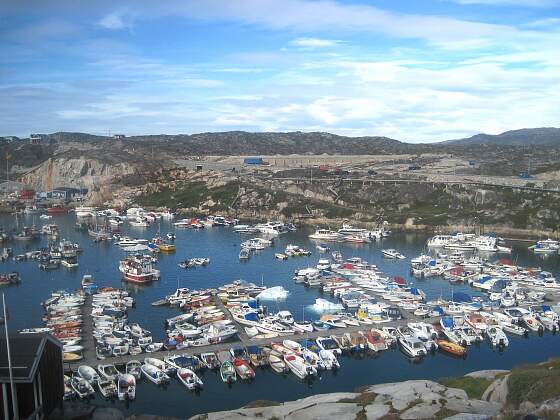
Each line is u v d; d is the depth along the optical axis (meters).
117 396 64.56
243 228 196.62
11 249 157.50
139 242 168.00
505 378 41.22
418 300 103.56
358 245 169.75
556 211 183.25
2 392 35.75
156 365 72.25
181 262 141.25
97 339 81.75
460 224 189.62
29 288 117.06
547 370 41.97
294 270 134.62
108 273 131.25
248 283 119.19
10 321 94.19
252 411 43.97
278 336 82.94
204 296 106.50
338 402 43.28
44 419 38.44
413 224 195.88
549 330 89.62
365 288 114.31
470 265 133.88
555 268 136.62
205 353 75.50
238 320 91.56
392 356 78.69
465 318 90.44
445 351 79.75
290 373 72.44
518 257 150.62
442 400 40.41
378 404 41.06
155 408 62.84
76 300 103.31
